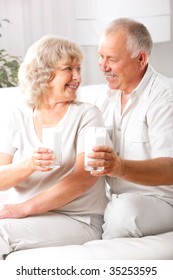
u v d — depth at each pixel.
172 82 2.33
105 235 2.19
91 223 2.20
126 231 2.16
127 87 2.32
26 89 2.22
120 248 1.98
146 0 3.66
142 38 2.30
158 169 2.11
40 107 2.22
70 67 2.18
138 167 2.05
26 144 2.21
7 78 3.84
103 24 3.66
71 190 2.11
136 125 2.29
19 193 2.19
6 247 2.03
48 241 2.09
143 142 2.29
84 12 3.72
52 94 2.20
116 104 2.36
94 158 1.90
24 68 2.22
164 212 2.22
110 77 2.32
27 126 2.23
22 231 2.06
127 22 2.31
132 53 2.28
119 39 2.28
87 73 4.33
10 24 4.05
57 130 1.98
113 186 2.35
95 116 2.21
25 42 4.11
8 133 2.24
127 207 2.16
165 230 2.22
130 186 2.31
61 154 2.01
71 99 2.20
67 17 4.17
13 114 2.25
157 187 2.28
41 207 2.10
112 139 2.36
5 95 2.67
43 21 4.13
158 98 2.27
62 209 2.17
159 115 2.25
